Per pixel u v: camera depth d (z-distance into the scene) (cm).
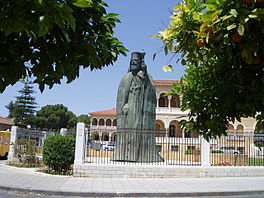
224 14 225
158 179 1330
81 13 276
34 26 206
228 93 306
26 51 262
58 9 199
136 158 1495
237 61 271
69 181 1243
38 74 266
